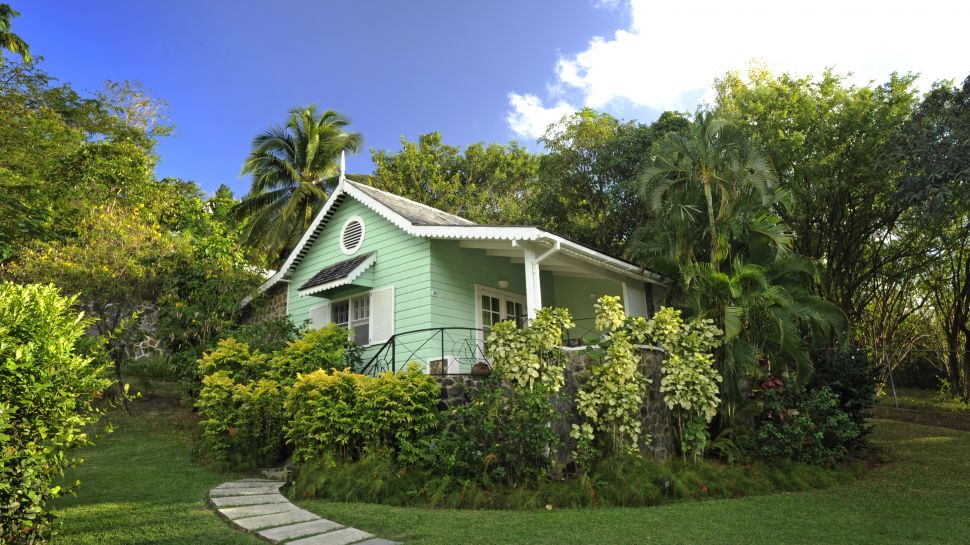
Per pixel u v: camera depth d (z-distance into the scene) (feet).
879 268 68.23
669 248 45.27
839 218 61.26
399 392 30.42
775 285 42.19
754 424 39.68
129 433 39.91
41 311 16.63
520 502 26.27
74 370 16.62
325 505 25.77
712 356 37.52
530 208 87.76
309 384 31.55
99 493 26.25
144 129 100.63
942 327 78.59
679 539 21.26
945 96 45.19
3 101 70.95
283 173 93.97
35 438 15.46
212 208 99.04
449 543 20.33
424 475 28.32
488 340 32.89
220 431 34.42
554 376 31.73
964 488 30.86
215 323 48.06
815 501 28.40
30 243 46.44
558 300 56.34
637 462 30.58
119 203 62.80
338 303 50.14
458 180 110.32
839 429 37.27
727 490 30.71
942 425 51.65
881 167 52.75
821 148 56.08
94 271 45.24
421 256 43.68
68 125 80.74
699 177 43.68
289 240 90.84
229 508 24.09
